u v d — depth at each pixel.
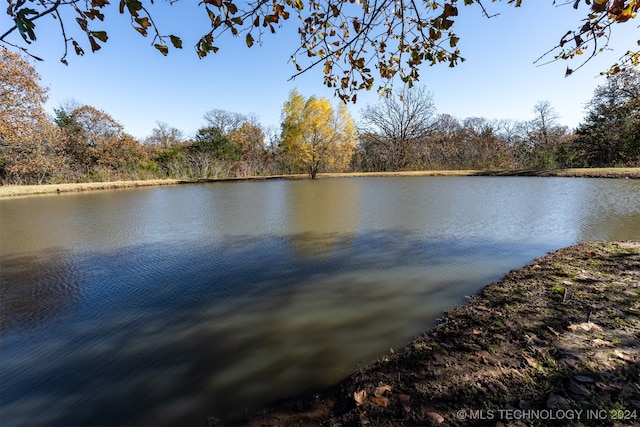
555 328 2.62
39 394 2.49
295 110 26.16
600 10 1.55
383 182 21.00
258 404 2.25
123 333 3.33
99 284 4.67
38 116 18.73
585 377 1.99
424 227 7.52
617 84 18.58
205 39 1.73
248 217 9.54
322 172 29.19
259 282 4.56
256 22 1.81
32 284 4.71
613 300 3.01
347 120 27.17
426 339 2.79
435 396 2.01
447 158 31.06
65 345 3.14
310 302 3.87
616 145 20.84
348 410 2.02
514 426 1.70
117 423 2.18
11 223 9.34
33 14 1.28
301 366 2.66
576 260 4.35
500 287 3.80
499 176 21.89
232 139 38.00
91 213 10.89
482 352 2.43
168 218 9.71
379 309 3.61
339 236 6.95
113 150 25.75
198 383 2.53
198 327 3.40
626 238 5.80
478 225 7.50
